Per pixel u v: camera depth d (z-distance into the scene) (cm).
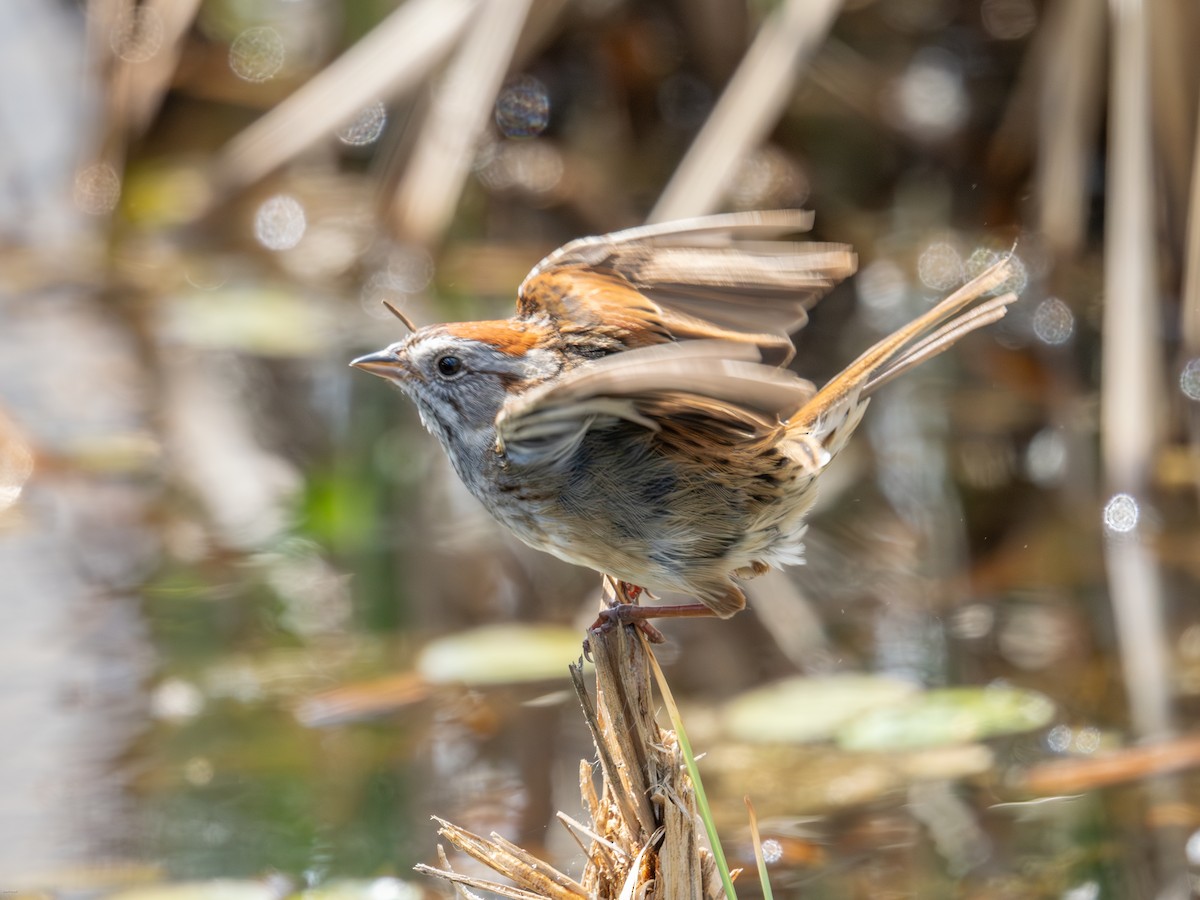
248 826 819
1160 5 1262
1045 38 1448
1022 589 1074
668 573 643
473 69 1445
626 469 627
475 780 863
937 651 1002
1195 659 978
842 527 1162
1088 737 903
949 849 803
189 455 1241
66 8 1852
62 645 988
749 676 980
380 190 1477
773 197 1482
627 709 587
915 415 1305
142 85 1603
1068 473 1217
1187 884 771
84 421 1280
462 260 1488
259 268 1518
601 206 1528
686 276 655
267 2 1698
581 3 1544
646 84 1566
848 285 1438
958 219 1491
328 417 1320
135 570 1080
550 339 658
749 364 488
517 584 1091
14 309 1452
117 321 1441
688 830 581
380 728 917
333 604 1055
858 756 885
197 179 1623
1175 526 1144
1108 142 1425
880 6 1541
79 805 837
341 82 1490
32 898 753
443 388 664
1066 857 797
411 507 1198
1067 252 1395
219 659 984
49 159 1653
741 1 1509
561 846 803
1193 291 1246
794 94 1452
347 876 782
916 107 1523
